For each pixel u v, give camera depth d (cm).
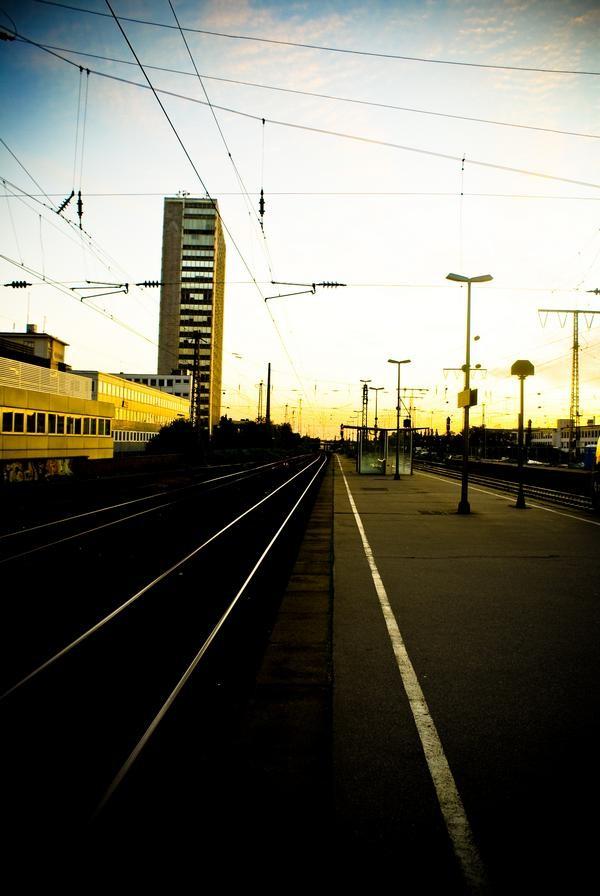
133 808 299
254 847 266
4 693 449
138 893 240
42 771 346
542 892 242
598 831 283
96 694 461
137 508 1909
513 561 1015
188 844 269
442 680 483
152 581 854
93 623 657
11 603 736
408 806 301
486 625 643
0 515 1664
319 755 352
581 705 435
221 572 928
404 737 379
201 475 4075
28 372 3062
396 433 3625
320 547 1158
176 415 9794
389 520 1598
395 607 717
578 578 881
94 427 3909
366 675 493
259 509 1864
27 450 2997
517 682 480
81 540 1223
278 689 460
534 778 331
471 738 380
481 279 1747
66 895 241
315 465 5988
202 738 380
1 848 273
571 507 1970
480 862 260
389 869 253
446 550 1125
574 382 4744
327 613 690
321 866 254
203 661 533
